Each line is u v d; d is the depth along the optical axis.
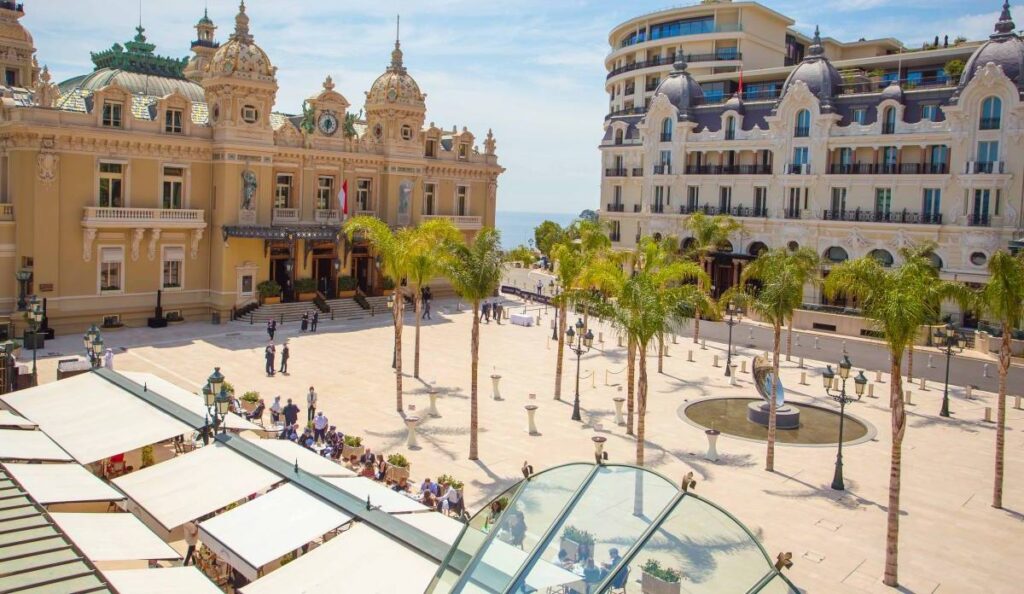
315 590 15.44
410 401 38.78
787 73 81.12
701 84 87.25
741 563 9.51
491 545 10.18
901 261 62.09
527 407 34.50
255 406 34.44
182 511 18.88
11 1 64.31
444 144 74.69
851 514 26.70
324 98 61.81
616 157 85.00
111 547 16.58
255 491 19.88
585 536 9.82
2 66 63.66
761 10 89.44
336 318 60.44
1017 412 40.47
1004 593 21.69
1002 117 57.44
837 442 34.78
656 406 39.75
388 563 16.31
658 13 93.19
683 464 31.14
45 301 48.19
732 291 46.16
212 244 56.69
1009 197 57.44
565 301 40.12
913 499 28.11
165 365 43.41
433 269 37.88
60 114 48.06
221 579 20.69
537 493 10.73
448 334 57.38
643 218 79.88
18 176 48.34
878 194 64.69
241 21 55.81
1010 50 57.91
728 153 74.38
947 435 36.16
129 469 27.12
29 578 13.16
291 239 57.50
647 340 27.42
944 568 23.03
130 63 63.75
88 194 50.09
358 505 18.75
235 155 55.59
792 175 68.56
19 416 25.81
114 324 52.16
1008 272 26.89
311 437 29.59
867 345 57.09
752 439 34.78
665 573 9.20
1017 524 26.20
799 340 56.88
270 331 49.44
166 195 54.25
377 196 66.50
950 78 65.44
